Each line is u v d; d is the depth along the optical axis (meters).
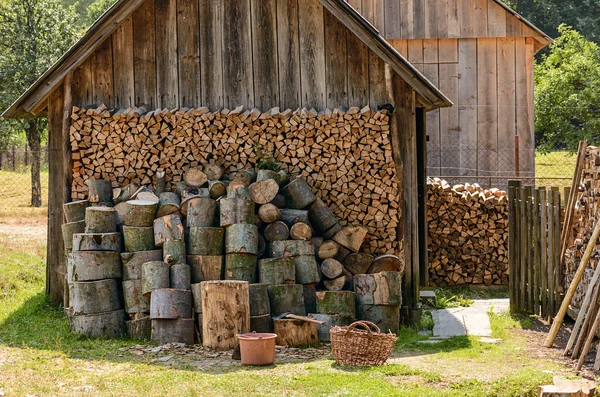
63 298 12.26
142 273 10.55
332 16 12.32
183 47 12.56
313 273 10.89
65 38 27.27
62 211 12.38
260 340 8.93
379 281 10.80
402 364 8.89
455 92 18.73
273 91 12.45
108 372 8.60
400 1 18.77
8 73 25.98
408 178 12.05
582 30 38.88
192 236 10.84
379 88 12.16
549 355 9.36
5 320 11.40
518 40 18.64
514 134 18.69
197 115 12.18
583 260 9.56
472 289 15.13
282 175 11.70
